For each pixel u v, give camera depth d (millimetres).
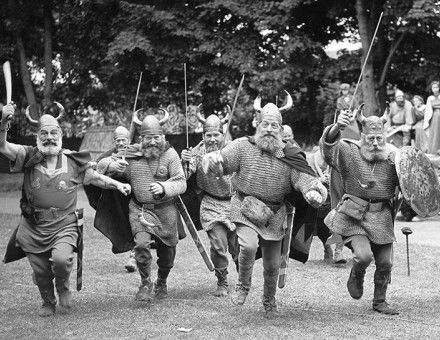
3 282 10820
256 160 8242
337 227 8742
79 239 8734
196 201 10391
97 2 29531
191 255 13211
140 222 9219
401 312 8703
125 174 9305
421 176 8633
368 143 8617
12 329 8023
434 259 12656
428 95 30078
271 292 8500
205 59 29078
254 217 8180
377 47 28484
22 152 8578
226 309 8859
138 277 11180
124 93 30125
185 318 8398
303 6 28891
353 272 8734
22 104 36000
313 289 10125
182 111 30531
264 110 8242
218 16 28766
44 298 8711
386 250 8711
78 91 33156
